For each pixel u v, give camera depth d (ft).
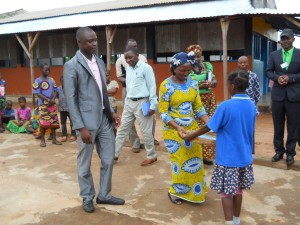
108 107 11.82
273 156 16.72
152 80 16.21
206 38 38.63
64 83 10.96
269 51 49.80
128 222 10.88
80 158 11.69
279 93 15.69
